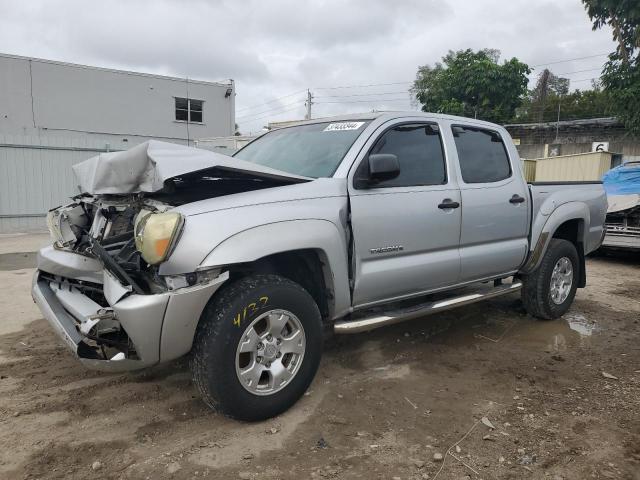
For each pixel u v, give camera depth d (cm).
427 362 433
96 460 286
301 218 327
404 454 295
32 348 451
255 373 315
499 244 475
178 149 316
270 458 289
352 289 362
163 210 308
